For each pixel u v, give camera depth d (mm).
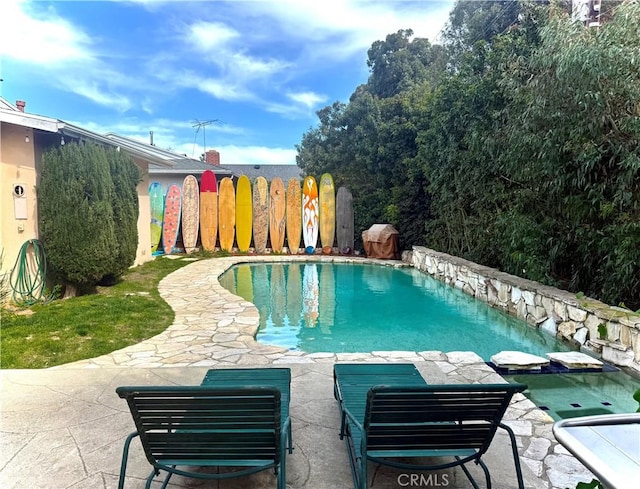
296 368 3516
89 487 1937
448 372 3439
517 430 2521
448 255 8531
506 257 6371
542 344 4727
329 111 16672
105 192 6250
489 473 1981
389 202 11836
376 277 9148
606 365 3709
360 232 12430
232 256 11625
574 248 5090
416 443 1831
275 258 11164
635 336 3506
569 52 4121
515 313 5555
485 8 11156
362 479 1729
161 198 11547
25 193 5727
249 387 1552
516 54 6391
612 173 4297
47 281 6105
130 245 7062
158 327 4723
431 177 9234
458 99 7617
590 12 5969
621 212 4211
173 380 3199
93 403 2812
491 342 4832
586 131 4285
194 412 1626
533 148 4953
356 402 2293
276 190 12164
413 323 5691
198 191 11945
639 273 4035
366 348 4645
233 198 12086
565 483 1998
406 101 11688
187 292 6715
